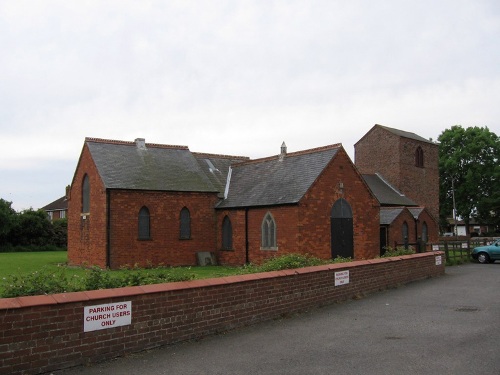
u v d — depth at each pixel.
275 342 9.12
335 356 8.12
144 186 29.36
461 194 68.38
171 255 30.20
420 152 53.59
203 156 36.56
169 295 8.85
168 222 30.27
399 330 10.09
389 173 51.38
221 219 31.80
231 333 9.84
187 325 9.15
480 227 99.44
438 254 21.92
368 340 9.23
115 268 27.92
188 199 31.19
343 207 28.53
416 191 52.44
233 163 36.59
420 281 19.23
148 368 7.46
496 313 12.02
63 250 55.44
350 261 16.05
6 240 53.59
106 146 31.30
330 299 13.32
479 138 66.69
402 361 7.79
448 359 7.87
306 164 29.28
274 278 11.36
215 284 9.77
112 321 7.91
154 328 8.55
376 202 30.39
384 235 37.03
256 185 31.34
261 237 28.59
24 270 26.50
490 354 8.15
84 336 7.52
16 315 6.75
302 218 26.36
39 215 55.62
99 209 28.77
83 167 31.11
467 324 10.66
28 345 6.86
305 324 10.74
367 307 12.94
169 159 33.19
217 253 31.98
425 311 12.34
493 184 66.00
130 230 28.73
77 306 7.45
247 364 7.69
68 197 33.09
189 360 7.91
